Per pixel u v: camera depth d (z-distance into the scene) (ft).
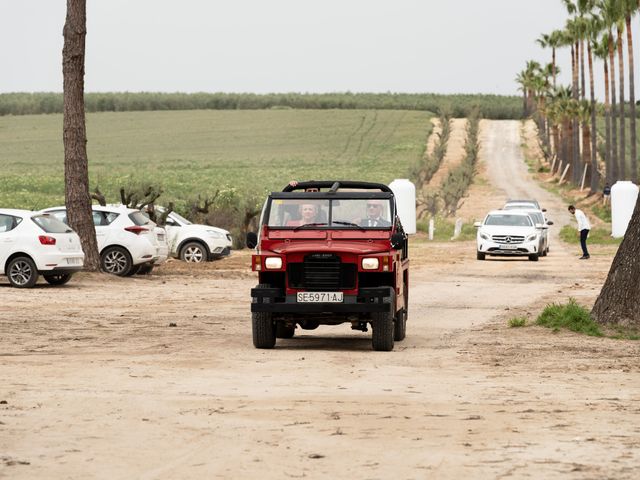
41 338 97.55
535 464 45.44
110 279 172.76
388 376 75.51
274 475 43.24
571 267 232.73
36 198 504.02
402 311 100.37
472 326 114.42
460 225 376.48
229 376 74.38
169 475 43.24
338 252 91.56
